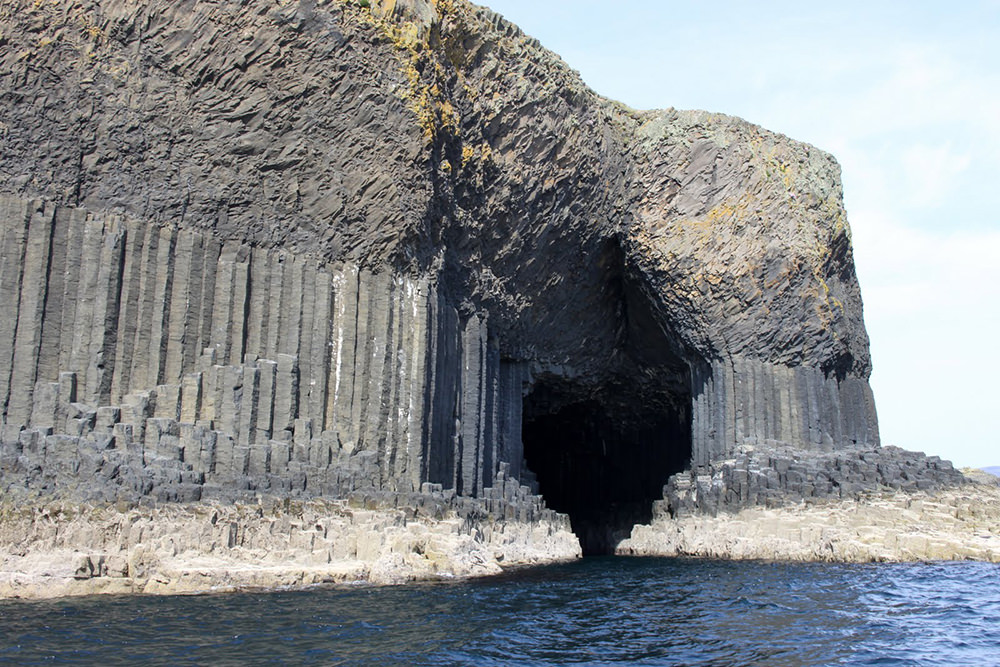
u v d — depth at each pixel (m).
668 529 44.09
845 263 49.22
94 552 23.52
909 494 38.44
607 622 21.80
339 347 31.09
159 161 28.88
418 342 32.62
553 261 41.72
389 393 31.66
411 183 32.00
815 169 48.41
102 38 28.20
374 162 31.67
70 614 20.03
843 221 48.56
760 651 18.67
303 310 30.64
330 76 30.72
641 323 47.81
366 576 26.50
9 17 26.70
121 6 28.44
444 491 32.25
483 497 36.41
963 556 34.78
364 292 31.83
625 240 44.31
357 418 30.92
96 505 24.14
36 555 23.00
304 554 26.45
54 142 27.12
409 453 31.83
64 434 25.42
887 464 40.44
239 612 20.86
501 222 37.66
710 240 44.09
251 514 26.16
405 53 31.58
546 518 39.69
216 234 29.64
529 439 57.88
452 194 34.28
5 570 22.50
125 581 23.36
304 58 30.38
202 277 29.02
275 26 29.89
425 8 32.59
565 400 51.22
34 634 17.95
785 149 47.16
